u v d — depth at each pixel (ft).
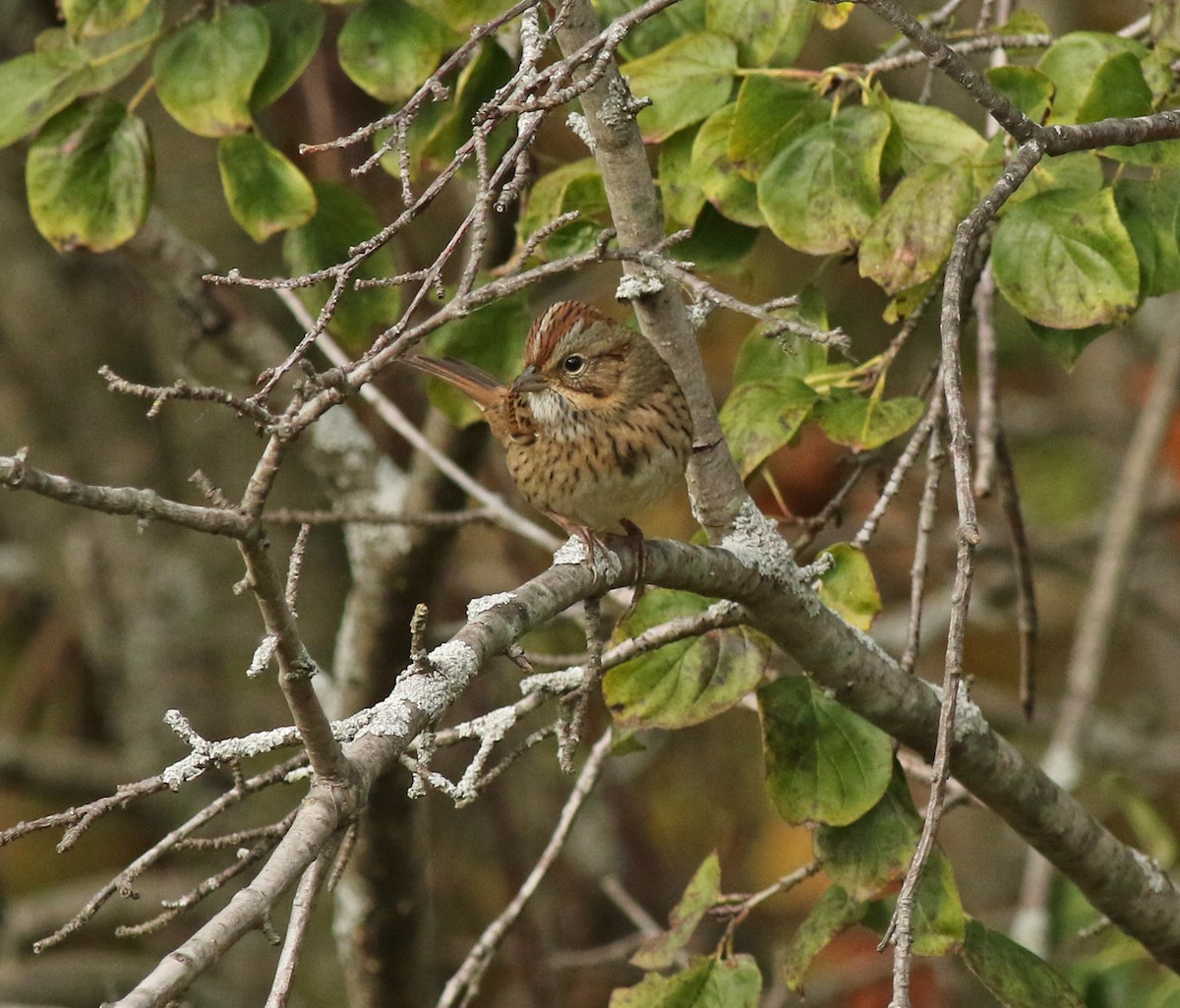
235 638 55.47
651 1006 29.60
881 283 27.78
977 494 31.07
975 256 31.22
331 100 45.85
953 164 28.27
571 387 29.60
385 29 31.37
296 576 20.42
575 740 23.20
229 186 31.01
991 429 32.60
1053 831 30.81
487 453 41.04
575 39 25.17
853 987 49.65
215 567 55.67
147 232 39.17
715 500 27.48
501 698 57.82
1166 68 29.04
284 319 53.42
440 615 50.06
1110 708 66.90
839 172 28.60
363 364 20.03
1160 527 61.21
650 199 26.27
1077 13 59.26
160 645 54.80
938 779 21.52
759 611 27.25
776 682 29.68
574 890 57.67
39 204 31.81
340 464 39.63
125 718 55.52
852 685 28.50
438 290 21.35
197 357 40.45
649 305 26.94
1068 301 27.40
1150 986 35.68
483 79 31.76
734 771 60.70
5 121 31.22
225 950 17.94
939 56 23.54
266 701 55.42
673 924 31.14
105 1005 17.02
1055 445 65.51
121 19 30.19
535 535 35.55
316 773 20.33
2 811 60.49
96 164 31.83
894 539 57.57
